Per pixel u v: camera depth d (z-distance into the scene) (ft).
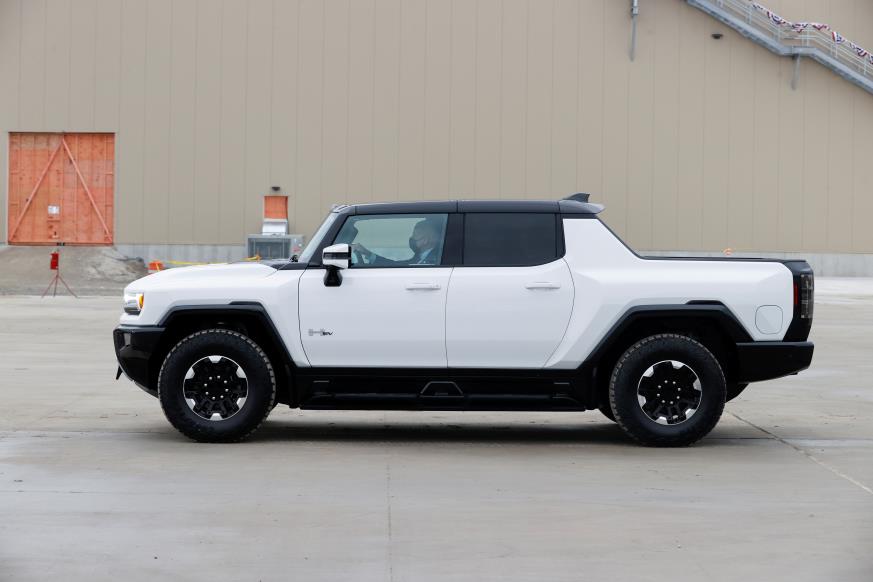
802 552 18.71
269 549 18.66
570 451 28.45
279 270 29.55
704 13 140.15
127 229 142.82
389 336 28.94
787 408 36.68
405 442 29.78
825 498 22.88
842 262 141.90
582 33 140.05
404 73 140.56
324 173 141.49
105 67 142.61
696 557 18.38
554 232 29.43
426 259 29.40
